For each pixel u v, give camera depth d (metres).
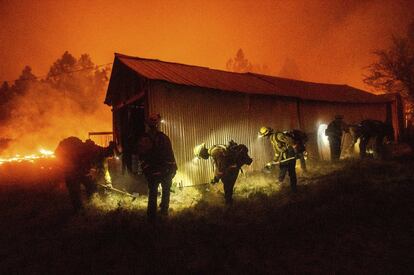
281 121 11.74
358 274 3.88
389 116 17.94
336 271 3.96
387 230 5.10
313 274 3.93
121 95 11.16
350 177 8.74
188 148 9.03
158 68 10.18
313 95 13.55
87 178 7.52
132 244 4.93
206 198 7.76
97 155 7.65
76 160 7.14
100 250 4.85
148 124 6.13
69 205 7.75
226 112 10.04
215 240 4.90
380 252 4.41
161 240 4.99
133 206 7.24
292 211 6.12
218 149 7.29
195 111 9.30
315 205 6.50
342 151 14.35
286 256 4.41
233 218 6.05
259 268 4.08
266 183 9.16
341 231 5.15
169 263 4.25
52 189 9.70
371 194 6.84
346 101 14.60
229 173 7.14
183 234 5.21
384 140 16.23
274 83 13.86
